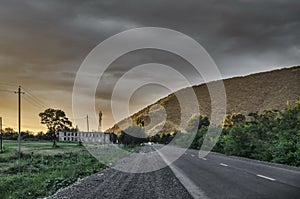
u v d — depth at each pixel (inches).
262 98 6171.3
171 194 526.6
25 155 1889.8
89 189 644.7
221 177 721.6
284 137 1230.3
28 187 721.0
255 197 460.4
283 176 707.4
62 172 1031.0
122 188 631.8
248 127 1609.3
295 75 6501.0
